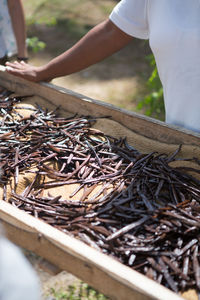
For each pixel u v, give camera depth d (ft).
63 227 3.63
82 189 4.25
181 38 4.72
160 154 4.70
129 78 14.84
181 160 4.60
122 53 16.99
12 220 3.55
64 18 19.90
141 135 5.15
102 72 15.34
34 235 3.42
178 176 4.33
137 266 3.22
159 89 10.28
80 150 4.84
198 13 4.66
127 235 3.46
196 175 4.40
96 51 5.64
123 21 5.26
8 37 7.89
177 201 3.97
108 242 3.37
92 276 3.13
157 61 5.14
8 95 6.30
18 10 7.64
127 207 3.86
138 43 17.88
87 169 4.53
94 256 3.11
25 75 6.06
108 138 5.20
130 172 4.40
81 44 5.67
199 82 4.84
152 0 4.97
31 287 2.32
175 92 5.06
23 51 7.89
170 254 3.30
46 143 4.89
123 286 2.94
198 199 3.94
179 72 4.91
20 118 5.55
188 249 3.37
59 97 5.86
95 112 5.55
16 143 4.90
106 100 13.28
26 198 4.07
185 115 5.11
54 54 16.75
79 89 14.07
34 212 3.84
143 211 3.72
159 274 3.16
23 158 4.61
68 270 3.30
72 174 4.43
